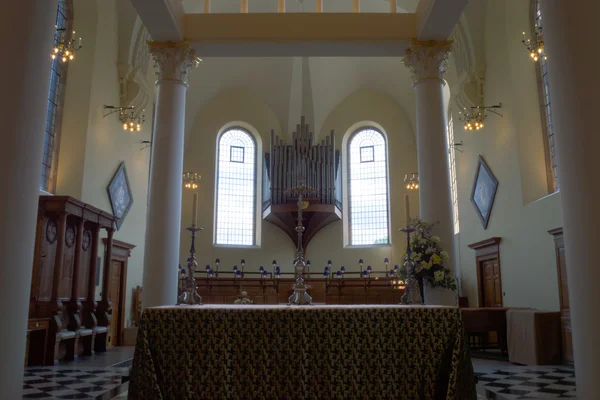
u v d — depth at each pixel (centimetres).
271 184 1753
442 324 415
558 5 341
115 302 1289
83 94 1155
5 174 303
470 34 1280
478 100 1306
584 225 319
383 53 911
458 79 1340
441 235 821
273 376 405
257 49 888
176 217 841
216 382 401
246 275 1794
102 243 1193
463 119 1444
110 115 1263
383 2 1592
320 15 877
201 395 400
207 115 1892
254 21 874
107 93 1246
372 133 1942
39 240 927
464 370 398
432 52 869
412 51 877
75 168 1122
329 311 415
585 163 319
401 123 1914
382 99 1939
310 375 406
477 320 1069
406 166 1878
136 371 395
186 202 1802
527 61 1141
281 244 1853
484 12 1265
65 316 984
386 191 1880
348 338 411
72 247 1024
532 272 1071
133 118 1302
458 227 1532
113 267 1280
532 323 926
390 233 1838
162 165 840
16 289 308
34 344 891
